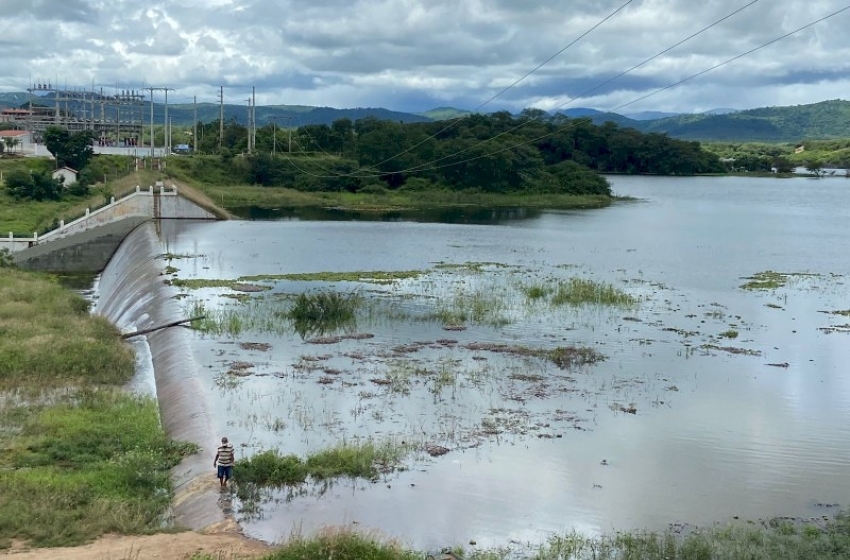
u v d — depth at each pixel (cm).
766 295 5534
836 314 4916
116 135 17200
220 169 14062
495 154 14275
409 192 14025
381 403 3206
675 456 2705
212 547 1994
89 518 2173
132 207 9600
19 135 15012
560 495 2405
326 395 3300
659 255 7625
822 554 1988
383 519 2231
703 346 4094
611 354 3944
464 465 2608
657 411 3134
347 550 1902
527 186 14725
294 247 7931
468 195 13925
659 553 2003
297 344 4109
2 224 8762
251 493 2358
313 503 2322
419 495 2389
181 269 6356
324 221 10775
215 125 18900
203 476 2461
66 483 2411
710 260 7294
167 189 10094
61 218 8831
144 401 3325
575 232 9712
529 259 7256
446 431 2905
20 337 4072
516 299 5259
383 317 4712
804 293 5628
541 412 3116
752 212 12794
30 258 8031
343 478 2497
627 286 5822
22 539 2047
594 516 2275
